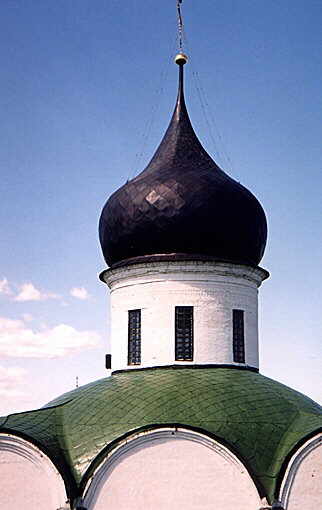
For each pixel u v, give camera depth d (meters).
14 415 36.38
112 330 43.31
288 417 35.34
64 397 39.56
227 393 36.09
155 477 32.12
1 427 33.84
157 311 41.41
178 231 41.72
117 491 32.09
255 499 31.62
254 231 43.16
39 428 34.84
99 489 32.12
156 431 32.31
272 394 37.12
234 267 42.31
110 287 44.31
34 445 33.03
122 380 39.16
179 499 31.89
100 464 32.12
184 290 41.59
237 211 42.34
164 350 40.75
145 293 42.00
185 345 41.00
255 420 34.41
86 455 33.22
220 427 33.66
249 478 31.84
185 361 40.59
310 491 32.16
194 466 32.12
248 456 32.69
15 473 33.19
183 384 37.00
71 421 35.59
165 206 41.75
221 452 32.16
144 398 35.72
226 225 42.03
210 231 41.84
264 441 33.47
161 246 42.06
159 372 39.91
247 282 42.97
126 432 33.00
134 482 32.12
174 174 42.59
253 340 42.66
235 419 34.22
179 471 32.09
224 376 38.53
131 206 42.53
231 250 42.38
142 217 42.16
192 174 42.53
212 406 34.84
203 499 31.86
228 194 42.28
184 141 44.34
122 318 42.56
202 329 41.09
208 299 41.62
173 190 41.91
